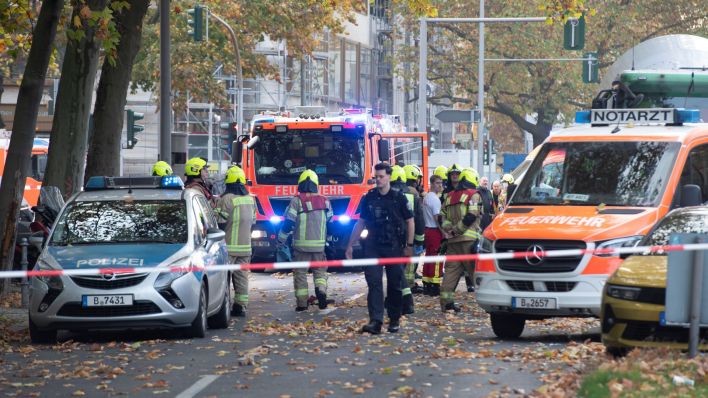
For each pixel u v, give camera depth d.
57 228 26.38
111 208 26.98
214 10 79.50
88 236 26.16
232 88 108.25
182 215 26.84
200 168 32.69
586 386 16.19
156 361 21.70
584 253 23.58
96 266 24.53
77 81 38.00
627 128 27.03
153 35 81.31
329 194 46.12
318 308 32.22
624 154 26.16
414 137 51.22
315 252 31.50
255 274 47.00
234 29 79.69
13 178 33.12
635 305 19.67
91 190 28.62
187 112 107.81
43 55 32.94
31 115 33.16
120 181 28.72
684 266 18.22
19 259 42.81
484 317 29.34
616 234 23.81
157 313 24.55
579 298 23.59
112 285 24.53
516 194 26.22
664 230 22.00
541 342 24.28
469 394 17.31
